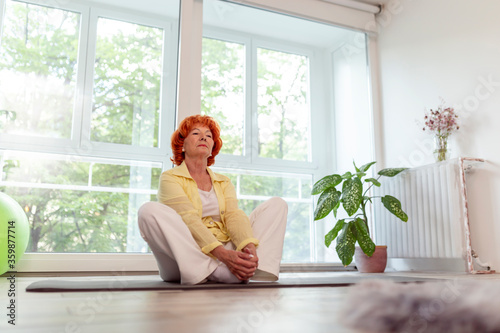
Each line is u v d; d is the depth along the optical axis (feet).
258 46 12.49
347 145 12.71
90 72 10.61
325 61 13.21
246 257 5.10
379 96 12.39
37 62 10.24
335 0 12.10
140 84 11.00
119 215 10.25
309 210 12.58
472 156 9.31
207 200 6.03
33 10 10.36
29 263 8.29
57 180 9.91
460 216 8.95
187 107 10.17
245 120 12.09
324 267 11.05
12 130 9.78
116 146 10.53
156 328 1.91
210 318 2.23
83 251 9.79
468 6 9.66
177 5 11.28
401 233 10.58
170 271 5.51
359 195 9.62
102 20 10.87
